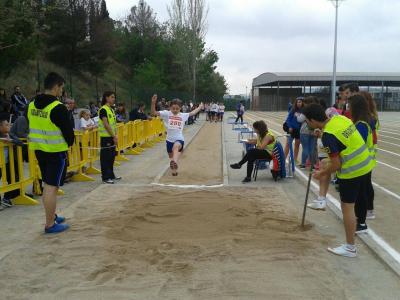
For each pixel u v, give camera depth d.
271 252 5.09
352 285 4.34
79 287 4.23
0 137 7.19
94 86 35.47
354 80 64.81
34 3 16.14
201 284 4.28
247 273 4.52
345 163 4.91
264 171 10.77
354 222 5.02
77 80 34.31
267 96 67.56
